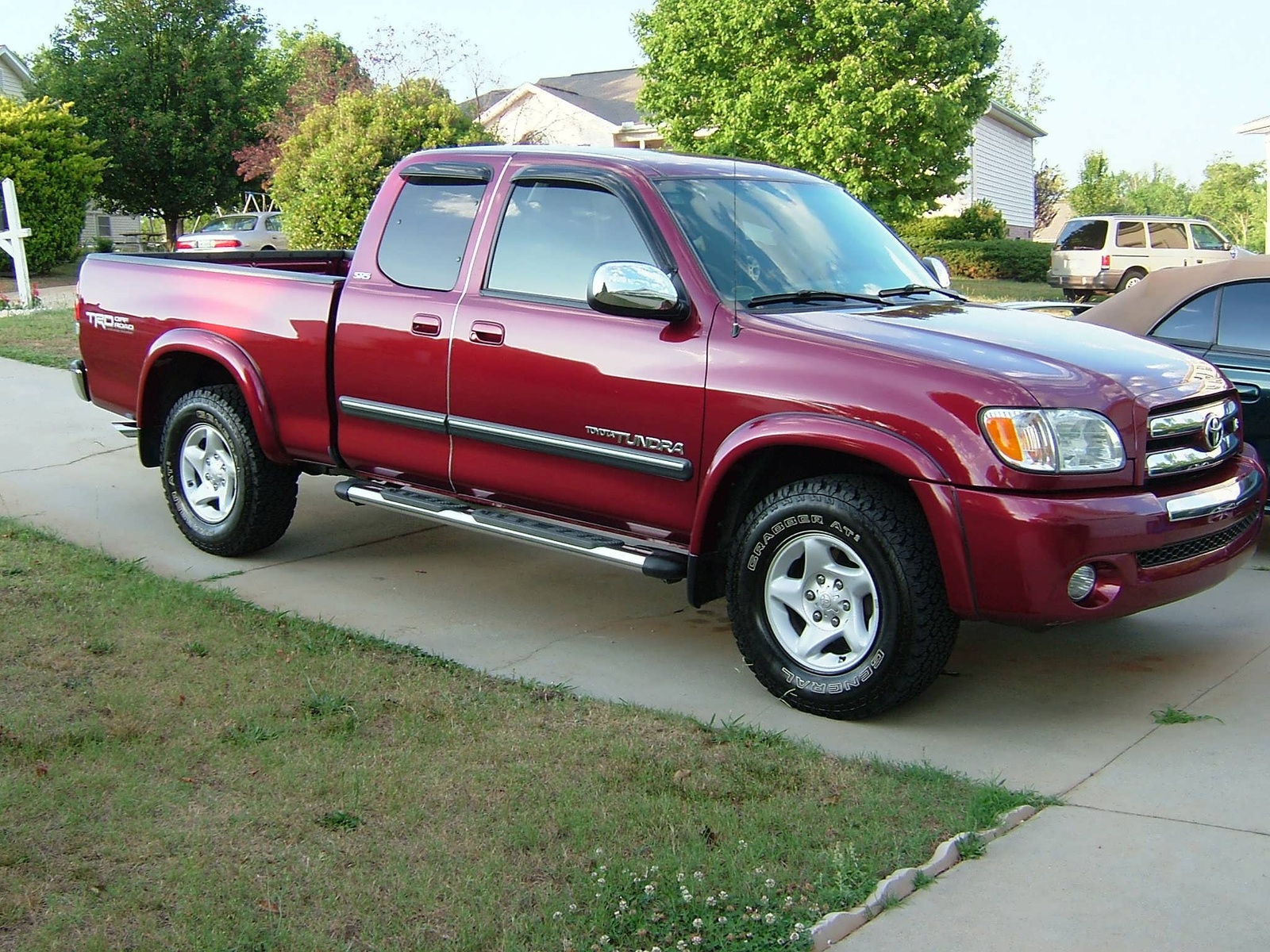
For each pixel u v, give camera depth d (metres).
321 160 18.22
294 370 5.85
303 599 5.75
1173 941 2.94
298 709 4.26
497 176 5.36
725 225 4.92
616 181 4.96
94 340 6.76
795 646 4.49
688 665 5.00
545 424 4.99
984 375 4.09
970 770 3.98
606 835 3.42
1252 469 4.77
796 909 3.04
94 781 3.64
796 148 25.34
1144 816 3.62
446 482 5.46
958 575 4.07
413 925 2.96
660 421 4.66
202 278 6.28
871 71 24.44
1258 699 4.55
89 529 6.82
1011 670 4.92
